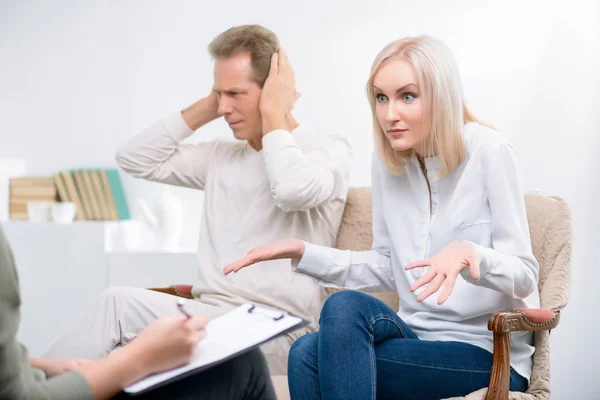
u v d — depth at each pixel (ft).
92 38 11.90
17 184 11.25
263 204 6.68
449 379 4.74
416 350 4.78
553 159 10.32
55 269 10.46
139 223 11.16
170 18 11.66
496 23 10.47
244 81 6.59
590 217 10.21
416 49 5.06
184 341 3.36
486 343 5.06
